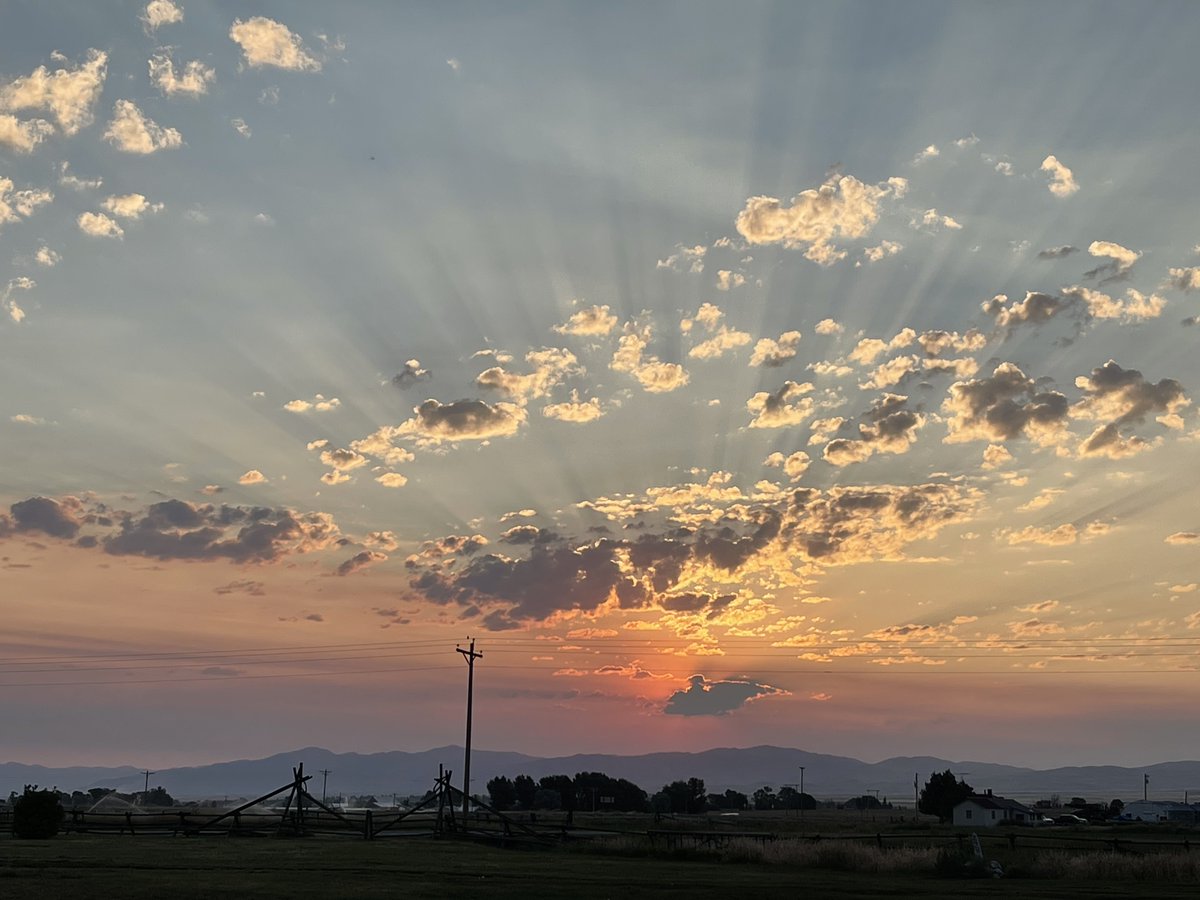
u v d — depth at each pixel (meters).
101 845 56.50
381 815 95.75
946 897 35.22
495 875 41.75
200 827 73.06
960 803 154.62
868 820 165.12
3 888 31.73
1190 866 45.12
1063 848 67.81
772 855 53.75
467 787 86.06
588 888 36.97
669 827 104.31
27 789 63.88
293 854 51.56
